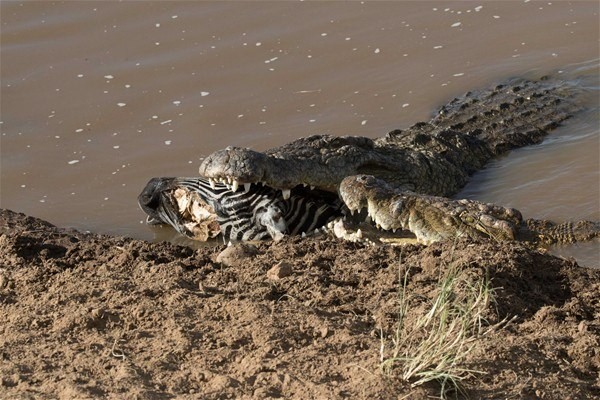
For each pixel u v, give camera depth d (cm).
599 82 4231
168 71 4391
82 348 1952
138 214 3362
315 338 1962
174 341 1962
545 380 1781
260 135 3828
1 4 5028
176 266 2405
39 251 2623
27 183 3619
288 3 4988
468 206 2870
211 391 1747
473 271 2230
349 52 4459
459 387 1722
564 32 4578
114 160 3731
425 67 4325
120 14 4953
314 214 3120
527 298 2228
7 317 2159
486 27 4644
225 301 2138
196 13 4928
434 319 1955
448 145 3569
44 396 1744
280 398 1711
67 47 4656
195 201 3161
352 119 3931
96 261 2522
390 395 1686
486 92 4169
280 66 4378
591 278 2356
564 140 3756
